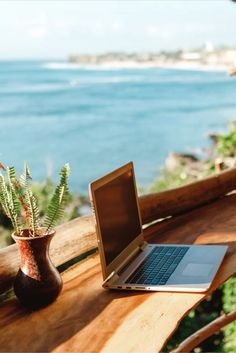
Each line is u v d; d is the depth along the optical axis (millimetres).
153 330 1496
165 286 1734
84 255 3449
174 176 7223
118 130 33750
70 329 1524
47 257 1658
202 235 2271
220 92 56656
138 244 2076
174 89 60562
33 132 34344
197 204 2770
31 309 1649
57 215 1659
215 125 33281
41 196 3787
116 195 1919
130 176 2084
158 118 38344
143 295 1713
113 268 1808
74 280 1875
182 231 2344
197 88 61312
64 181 1654
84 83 69812
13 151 28328
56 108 45906
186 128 32969
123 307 1642
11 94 57250
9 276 1793
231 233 2277
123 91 58500
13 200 1642
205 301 4191
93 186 1723
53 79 79812
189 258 1962
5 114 43250
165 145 27625
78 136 32156
